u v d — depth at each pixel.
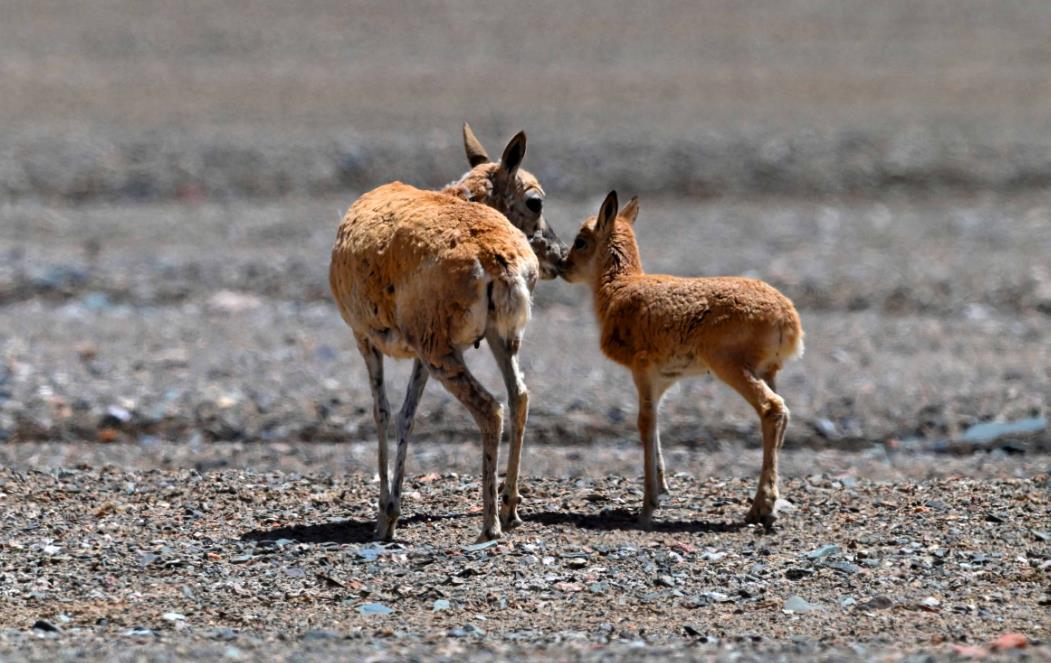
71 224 48.84
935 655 14.18
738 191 56.06
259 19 96.75
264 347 32.97
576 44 90.44
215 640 15.20
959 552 18.58
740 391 19.48
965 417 26.95
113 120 66.62
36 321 35.34
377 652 14.58
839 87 77.12
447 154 58.09
